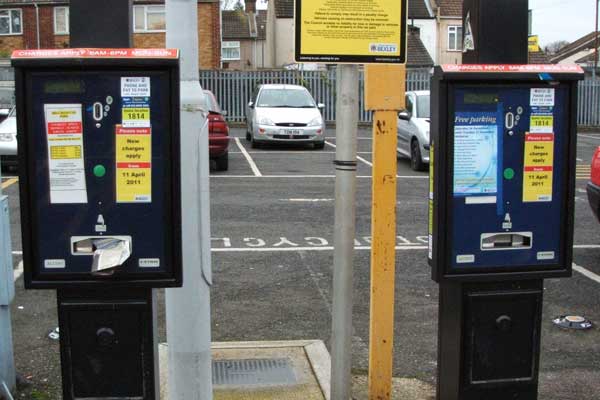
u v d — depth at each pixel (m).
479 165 3.29
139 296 3.17
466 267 3.34
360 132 23.73
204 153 3.31
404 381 4.59
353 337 5.40
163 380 4.38
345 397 3.81
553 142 3.33
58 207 3.03
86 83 2.97
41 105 2.97
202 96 3.30
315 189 11.95
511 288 3.43
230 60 47.53
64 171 3.01
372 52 3.51
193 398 3.38
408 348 5.18
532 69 3.25
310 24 3.45
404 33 3.53
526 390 3.51
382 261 3.88
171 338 3.37
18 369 4.68
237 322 5.64
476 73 3.19
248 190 11.77
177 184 3.05
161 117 3.01
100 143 3.01
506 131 3.29
